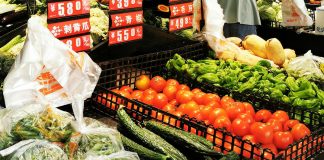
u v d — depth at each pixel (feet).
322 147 7.35
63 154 6.09
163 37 10.12
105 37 9.65
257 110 8.46
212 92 8.98
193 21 10.64
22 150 5.96
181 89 8.68
